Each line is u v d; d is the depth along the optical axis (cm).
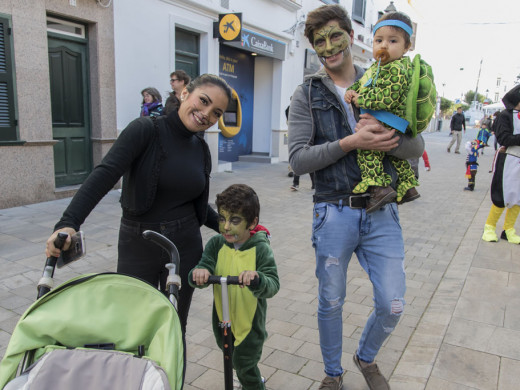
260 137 1372
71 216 183
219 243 230
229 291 220
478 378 272
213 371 283
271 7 1197
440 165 1495
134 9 786
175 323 164
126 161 202
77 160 759
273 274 211
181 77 582
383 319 238
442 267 480
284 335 330
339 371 254
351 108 236
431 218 715
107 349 164
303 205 785
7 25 603
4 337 311
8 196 641
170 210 219
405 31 220
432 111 219
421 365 286
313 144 244
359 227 235
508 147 532
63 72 711
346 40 229
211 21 978
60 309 163
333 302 241
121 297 170
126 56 784
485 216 721
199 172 225
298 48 1374
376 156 225
